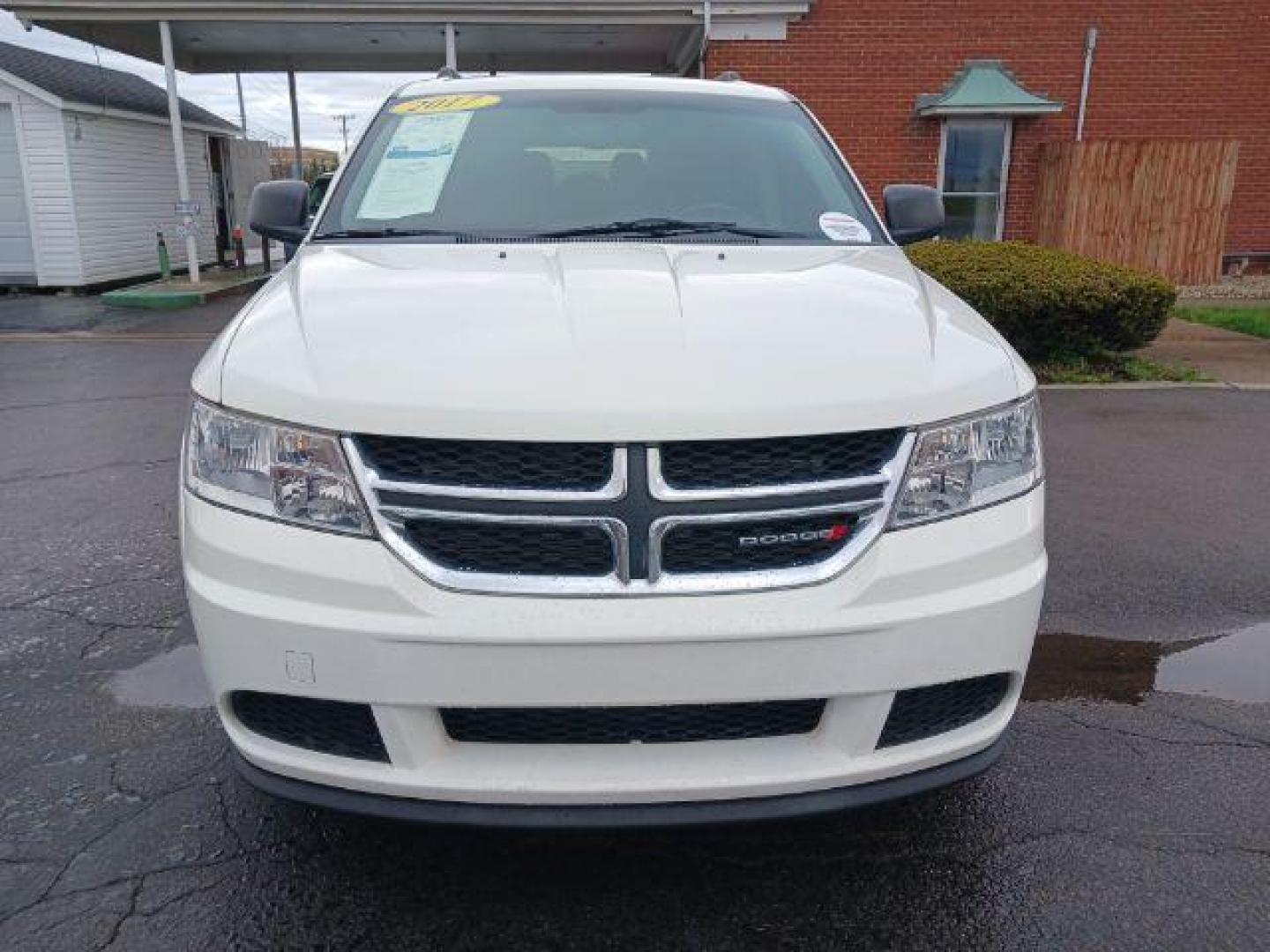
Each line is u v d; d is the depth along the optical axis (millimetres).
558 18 13117
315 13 13070
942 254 9117
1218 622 4125
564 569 2148
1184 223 13180
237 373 2338
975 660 2295
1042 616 4180
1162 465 6223
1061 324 8555
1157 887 2570
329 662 2158
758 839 2758
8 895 2504
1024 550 2383
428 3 12938
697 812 2207
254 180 22672
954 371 2389
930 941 2396
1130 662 3803
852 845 2736
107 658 3740
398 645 2121
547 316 2447
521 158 3635
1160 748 3213
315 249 3230
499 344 2307
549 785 2170
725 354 2289
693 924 2451
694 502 2135
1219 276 13406
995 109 13258
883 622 2186
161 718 3334
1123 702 3514
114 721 3314
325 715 2244
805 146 3900
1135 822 2830
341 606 2152
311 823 2793
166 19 13227
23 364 9742
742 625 2123
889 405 2240
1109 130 13953
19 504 5453
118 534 5000
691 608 2125
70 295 15727
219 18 13172
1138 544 4941
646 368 2221
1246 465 6219
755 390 2195
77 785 2965
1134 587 4457
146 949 2340
